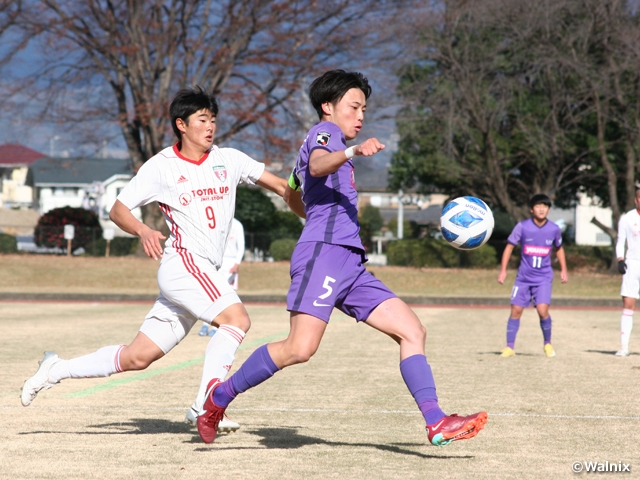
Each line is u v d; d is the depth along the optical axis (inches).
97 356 757.9
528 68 4630.9
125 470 642.8
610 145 4867.1
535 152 4739.2
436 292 4079.7
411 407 968.9
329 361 1451.8
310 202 695.1
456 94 4633.4
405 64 4672.7
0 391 1071.6
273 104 5098.4
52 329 2039.9
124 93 5221.5
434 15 4493.1
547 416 913.5
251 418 895.7
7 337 1824.6
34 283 4266.7
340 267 678.5
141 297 3476.9
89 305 3132.4
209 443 719.1
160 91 5123.0
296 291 676.7
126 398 1024.2
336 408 962.1
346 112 695.1
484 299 3481.8
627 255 1587.1
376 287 692.1
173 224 754.2
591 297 3563.0
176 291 738.2
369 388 1123.9
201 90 770.2
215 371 712.4
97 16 4857.3
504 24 4429.1
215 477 619.8
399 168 5467.5
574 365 1406.3
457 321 2493.8
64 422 858.8
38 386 767.1
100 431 809.5
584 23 4343.0
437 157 4896.7
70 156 5428.2
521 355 1571.1
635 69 4190.5
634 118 4515.3
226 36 4975.4
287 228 6461.6
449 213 842.8
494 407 974.4
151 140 5024.6
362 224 6638.8
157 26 4879.4
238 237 1991.9
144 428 828.0
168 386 1130.0
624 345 1566.2
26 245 7687.0
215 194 756.6
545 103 4763.8
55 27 4749.0
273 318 2507.4
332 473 636.1
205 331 1973.4
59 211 5895.7
